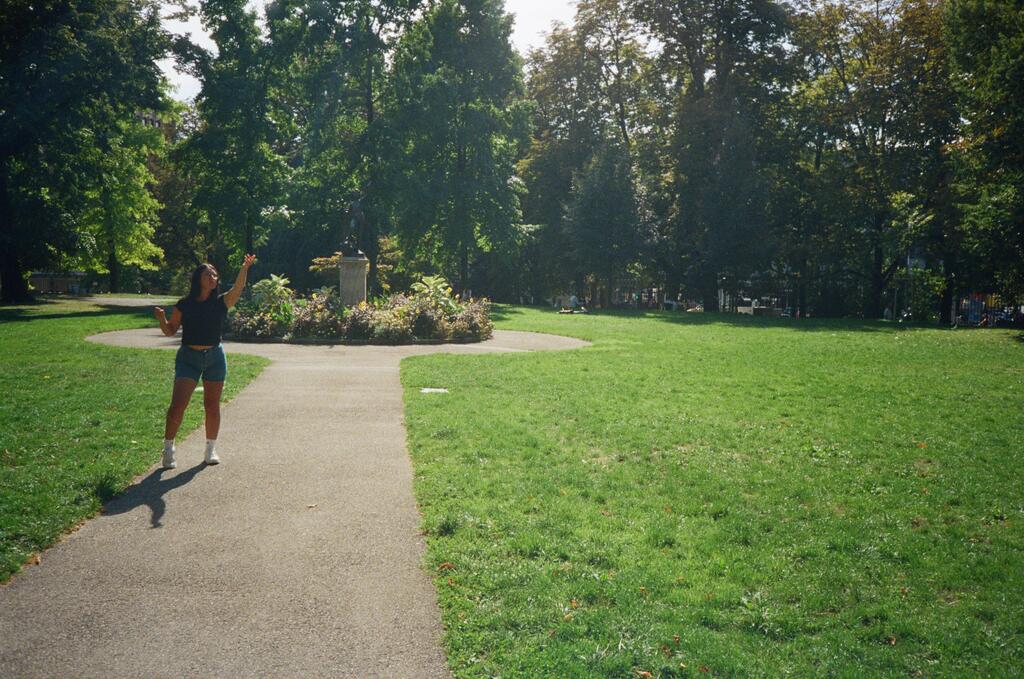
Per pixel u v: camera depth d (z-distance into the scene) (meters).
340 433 8.99
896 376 15.50
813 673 3.88
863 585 5.04
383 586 4.76
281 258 45.03
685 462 8.02
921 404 12.09
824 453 8.63
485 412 10.33
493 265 53.94
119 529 5.67
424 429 9.13
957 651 4.17
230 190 38.59
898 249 41.38
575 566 5.07
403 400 11.32
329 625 4.25
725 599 4.67
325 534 5.64
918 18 40.06
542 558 5.20
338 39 38.72
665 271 49.31
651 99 48.78
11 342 19.20
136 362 15.16
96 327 24.53
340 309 22.64
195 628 4.19
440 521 5.79
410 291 42.47
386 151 39.22
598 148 50.19
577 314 39.72
